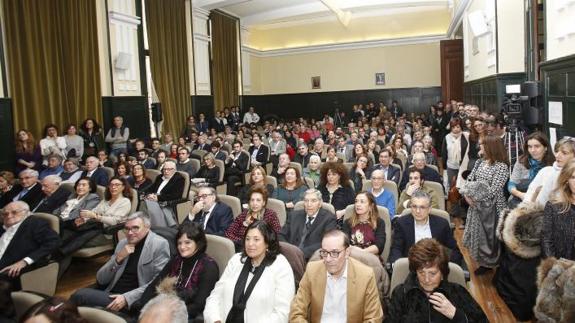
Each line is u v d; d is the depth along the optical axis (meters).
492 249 3.79
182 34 12.20
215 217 4.23
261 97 18.23
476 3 9.73
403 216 3.39
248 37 17.05
